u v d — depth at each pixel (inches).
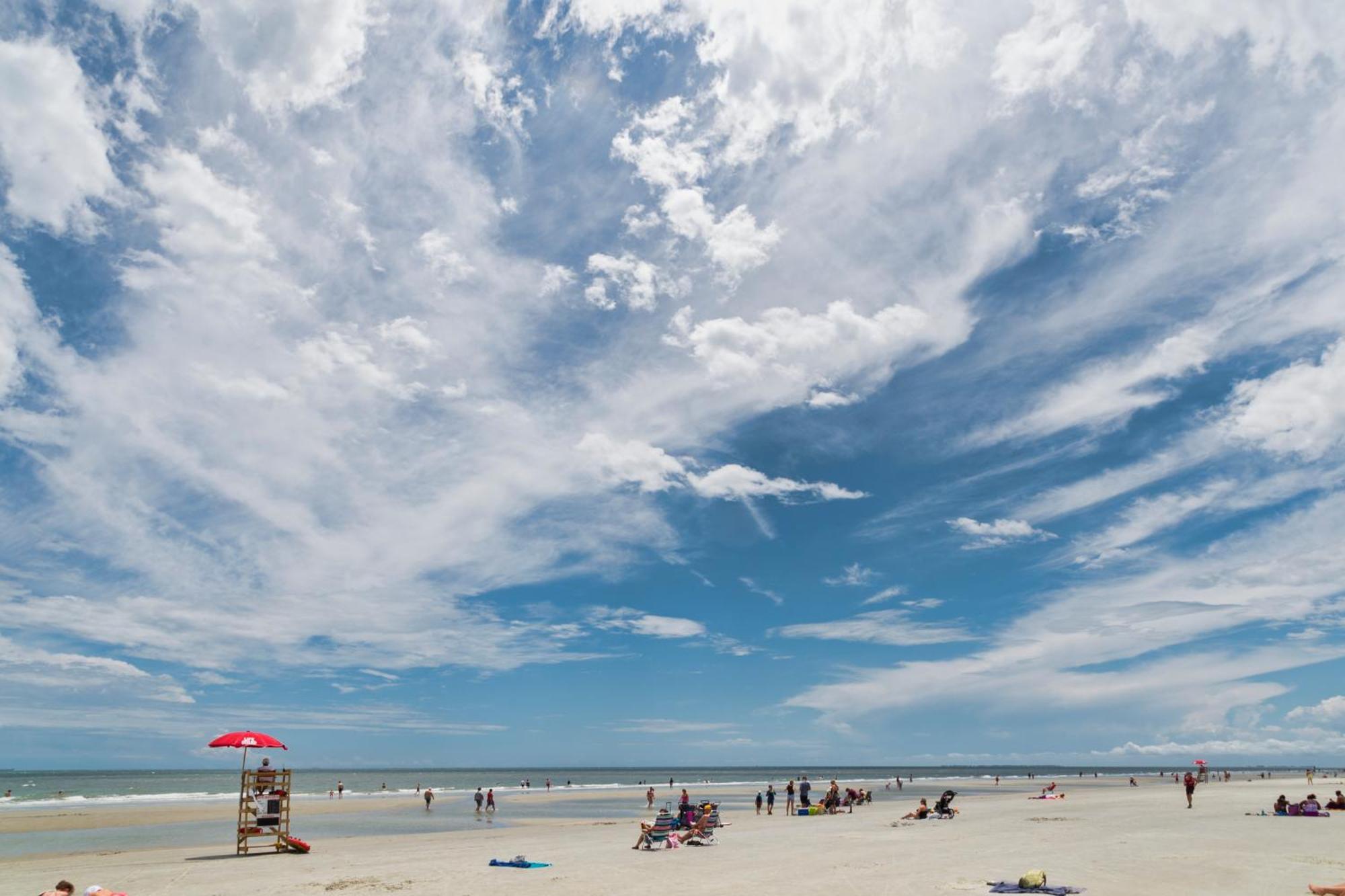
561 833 1635.1
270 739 1171.3
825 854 989.2
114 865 1071.6
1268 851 952.3
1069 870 793.6
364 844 1375.5
